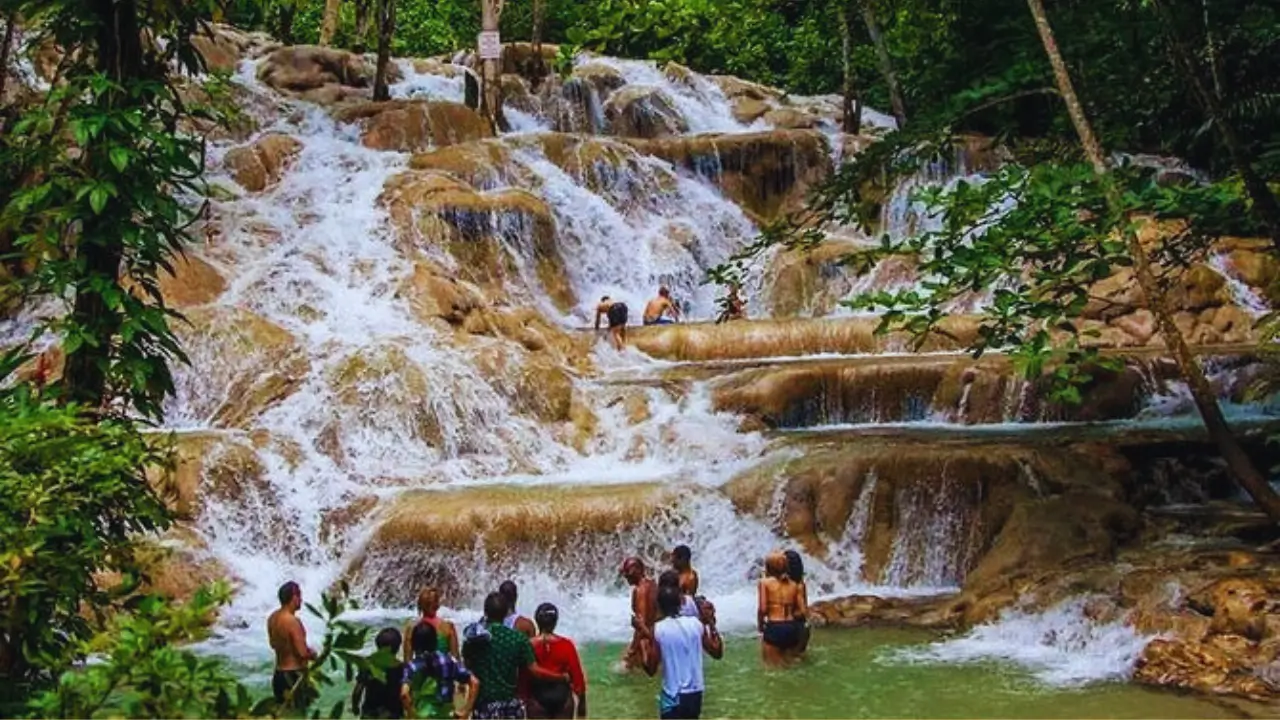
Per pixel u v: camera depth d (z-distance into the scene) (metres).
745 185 23.06
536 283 19.11
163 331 5.96
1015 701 7.89
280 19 28.64
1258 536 10.53
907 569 11.64
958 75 15.49
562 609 11.16
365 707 6.38
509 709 6.53
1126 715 7.47
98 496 4.87
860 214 12.16
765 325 17.06
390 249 17.83
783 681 8.57
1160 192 9.70
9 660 4.71
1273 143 10.73
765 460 12.66
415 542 11.70
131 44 6.13
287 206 18.61
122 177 5.88
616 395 15.05
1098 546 10.49
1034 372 9.24
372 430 13.88
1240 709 7.48
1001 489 11.56
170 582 11.09
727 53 30.14
